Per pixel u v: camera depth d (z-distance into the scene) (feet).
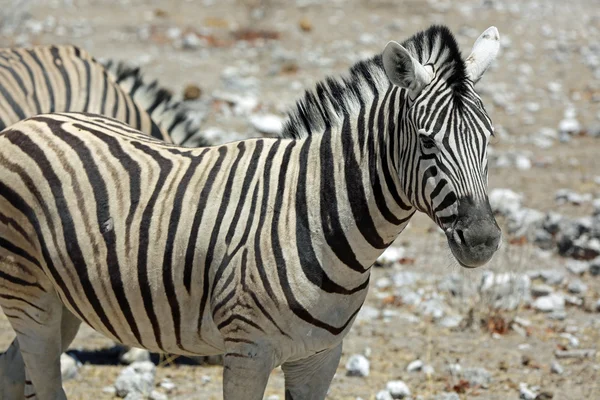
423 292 47.91
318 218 24.52
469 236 22.11
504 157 71.20
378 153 24.21
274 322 24.41
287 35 108.47
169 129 42.65
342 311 25.00
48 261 26.78
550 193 63.87
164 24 113.80
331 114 25.17
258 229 24.59
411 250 54.60
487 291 44.70
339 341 25.63
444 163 22.36
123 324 26.43
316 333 24.77
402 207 24.35
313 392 27.25
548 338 42.63
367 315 45.19
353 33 109.40
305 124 25.73
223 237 24.85
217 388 37.40
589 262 52.39
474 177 22.38
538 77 94.38
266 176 25.21
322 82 25.91
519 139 76.13
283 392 37.29
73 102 42.32
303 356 25.40
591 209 60.54
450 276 48.47
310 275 24.32
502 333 43.21
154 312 25.81
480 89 88.12
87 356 40.55
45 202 26.68
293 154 25.36
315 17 117.60
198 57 99.45
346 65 96.07
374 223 24.48
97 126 28.12
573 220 55.06
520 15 119.55
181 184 25.81
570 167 69.56
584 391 36.94
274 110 80.69
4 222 27.48
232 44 104.78
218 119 77.15
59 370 28.99
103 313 26.53
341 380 38.17
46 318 28.07
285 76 92.27
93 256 25.98
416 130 22.76
